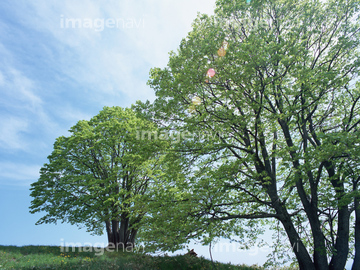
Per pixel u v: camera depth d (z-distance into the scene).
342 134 9.04
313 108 13.59
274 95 12.54
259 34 11.72
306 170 10.62
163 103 12.26
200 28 13.27
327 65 13.01
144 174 19.53
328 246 11.48
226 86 12.09
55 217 20.78
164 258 14.21
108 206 19.45
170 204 12.20
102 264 13.23
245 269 13.84
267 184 12.05
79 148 21.94
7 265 13.03
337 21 12.71
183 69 12.21
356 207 11.88
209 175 11.34
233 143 14.08
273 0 12.50
